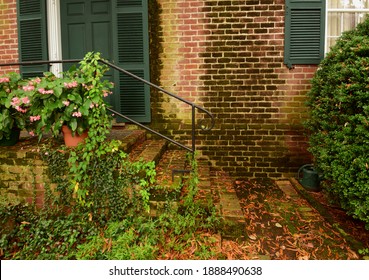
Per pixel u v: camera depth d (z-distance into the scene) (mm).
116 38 4613
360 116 2855
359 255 2703
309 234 3049
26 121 3432
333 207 3629
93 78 3232
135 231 2967
